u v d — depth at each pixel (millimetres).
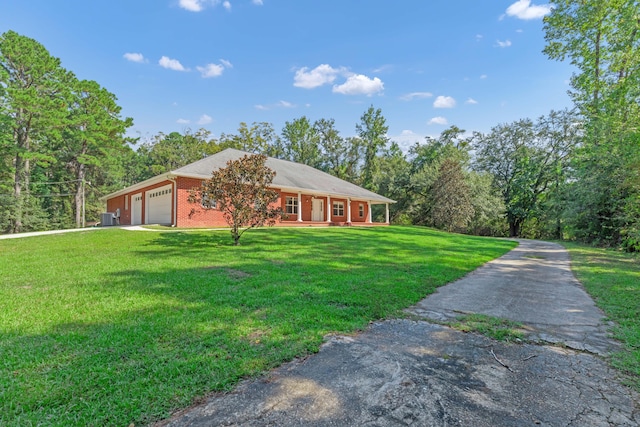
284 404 2217
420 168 35094
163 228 14508
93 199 35344
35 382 2389
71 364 2668
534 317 4379
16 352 2891
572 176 19781
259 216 10391
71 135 27875
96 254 8547
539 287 6320
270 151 43750
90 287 5277
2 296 4723
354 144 42094
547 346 3396
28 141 25234
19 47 23156
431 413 2148
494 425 2033
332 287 5500
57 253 8656
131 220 21172
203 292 5000
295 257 8578
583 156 17422
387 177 34969
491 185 33219
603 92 16953
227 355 2895
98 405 2125
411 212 33469
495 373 2771
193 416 2062
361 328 3785
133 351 2934
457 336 3639
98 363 2689
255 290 5184
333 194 22281
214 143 41500
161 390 2311
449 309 4695
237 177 10273
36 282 5609
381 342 3412
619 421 2105
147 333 3344
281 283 5695
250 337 3340
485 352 3221
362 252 10016
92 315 3926
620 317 4375
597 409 2246
